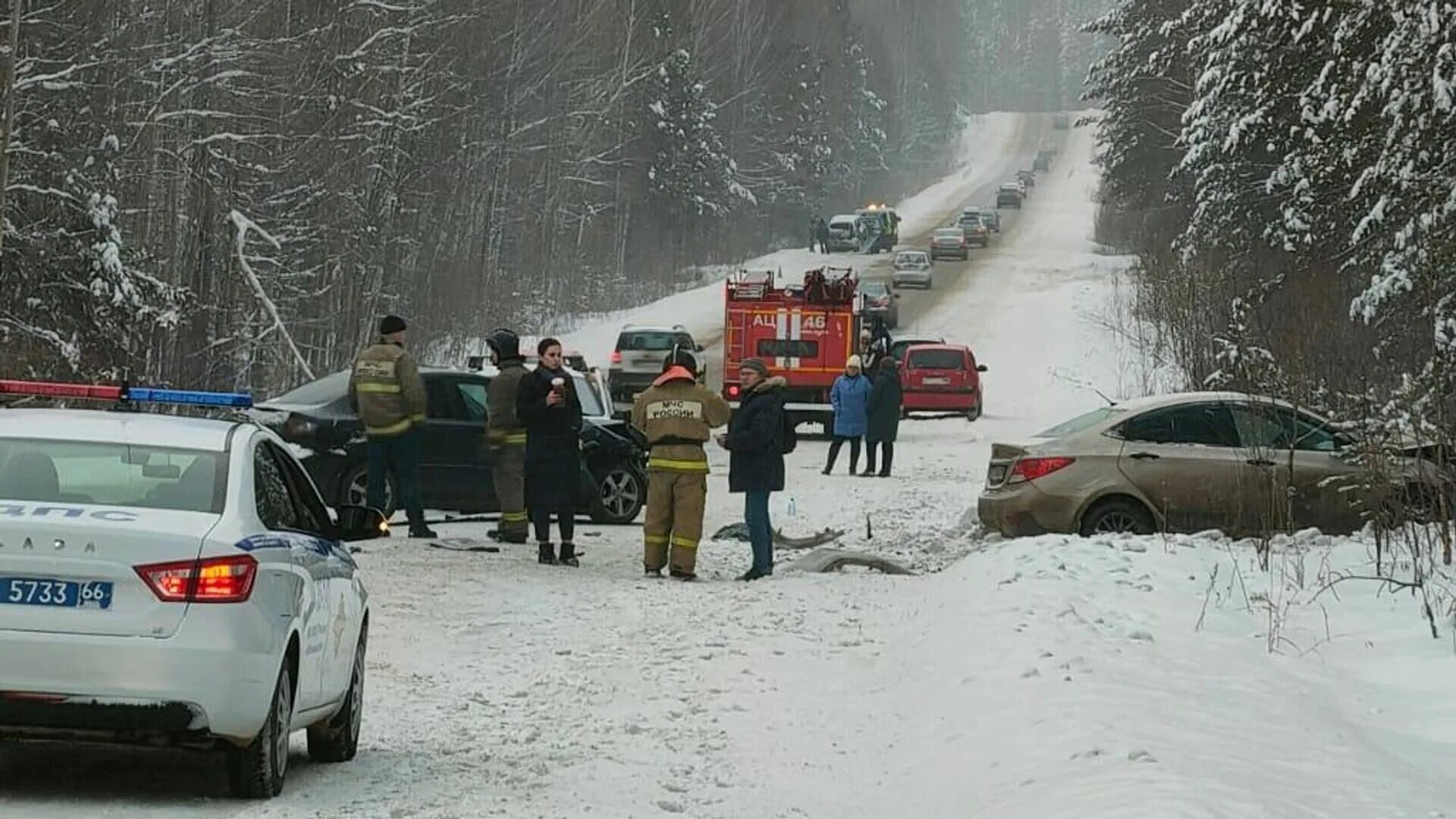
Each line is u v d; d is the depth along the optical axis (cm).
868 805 1370
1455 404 2569
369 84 7475
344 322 7650
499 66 10531
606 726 1662
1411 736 1591
